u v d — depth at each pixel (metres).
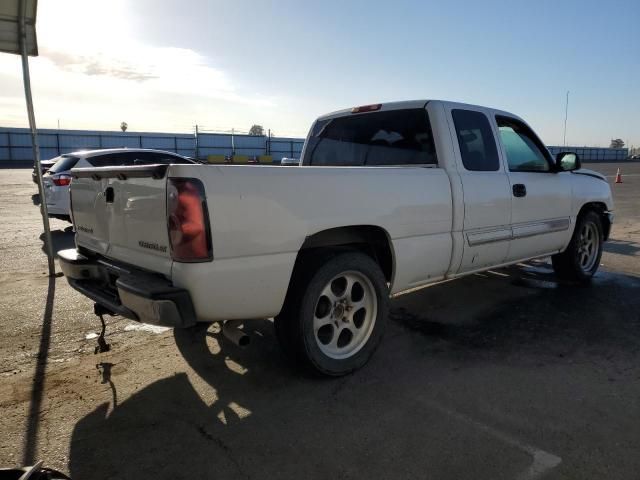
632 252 7.78
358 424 2.80
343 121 4.86
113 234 3.28
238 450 2.56
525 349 3.87
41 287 5.64
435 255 3.86
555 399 3.07
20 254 7.53
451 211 3.93
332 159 4.92
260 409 2.98
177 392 3.19
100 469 2.41
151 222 2.84
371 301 3.54
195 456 2.52
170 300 2.61
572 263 5.57
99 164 9.97
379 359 3.70
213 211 2.67
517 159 4.83
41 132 48.12
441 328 4.34
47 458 2.50
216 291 2.72
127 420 2.86
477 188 4.14
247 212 2.79
